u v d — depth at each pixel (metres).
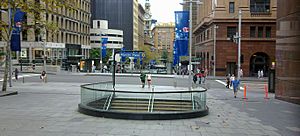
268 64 52.66
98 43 117.88
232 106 19.38
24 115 14.67
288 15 20.66
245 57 52.56
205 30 64.50
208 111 16.31
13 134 11.02
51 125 12.59
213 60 53.62
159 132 11.69
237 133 11.86
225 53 52.75
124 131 11.73
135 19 149.62
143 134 11.32
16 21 25.53
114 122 13.41
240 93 28.22
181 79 47.12
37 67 57.78
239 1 52.72
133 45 140.50
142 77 29.28
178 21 28.12
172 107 15.11
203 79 42.28
